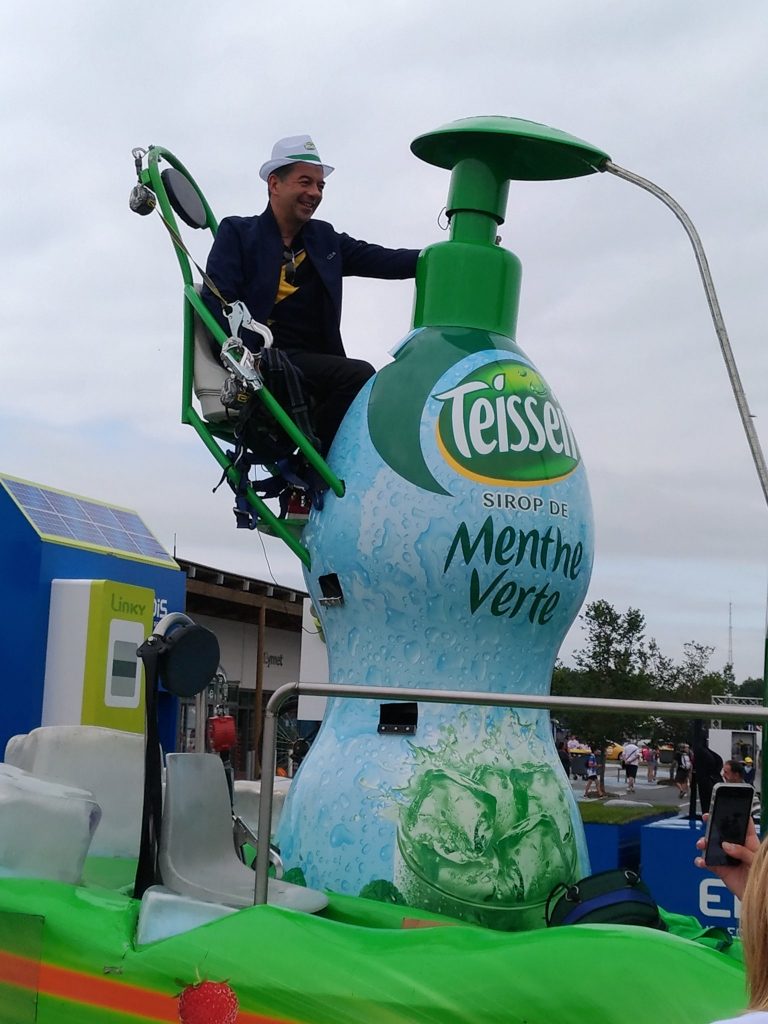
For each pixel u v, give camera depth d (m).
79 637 5.74
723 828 2.72
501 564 3.99
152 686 3.57
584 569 4.28
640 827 5.77
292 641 19.70
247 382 4.15
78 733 4.43
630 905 3.49
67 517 6.31
